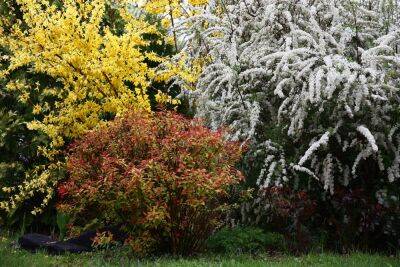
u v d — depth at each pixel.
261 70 6.31
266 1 7.10
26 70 7.73
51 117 6.81
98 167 5.71
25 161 7.59
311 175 6.12
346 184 5.93
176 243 5.40
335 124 5.91
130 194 5.25
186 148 5.36
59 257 5.54
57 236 6.97
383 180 5.96
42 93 7.42
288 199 5.95
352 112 5.77
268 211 6.30
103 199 5.53
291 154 6.33
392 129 5.62
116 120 5.97
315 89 5.79
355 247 5.83
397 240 5.92
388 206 5.71
